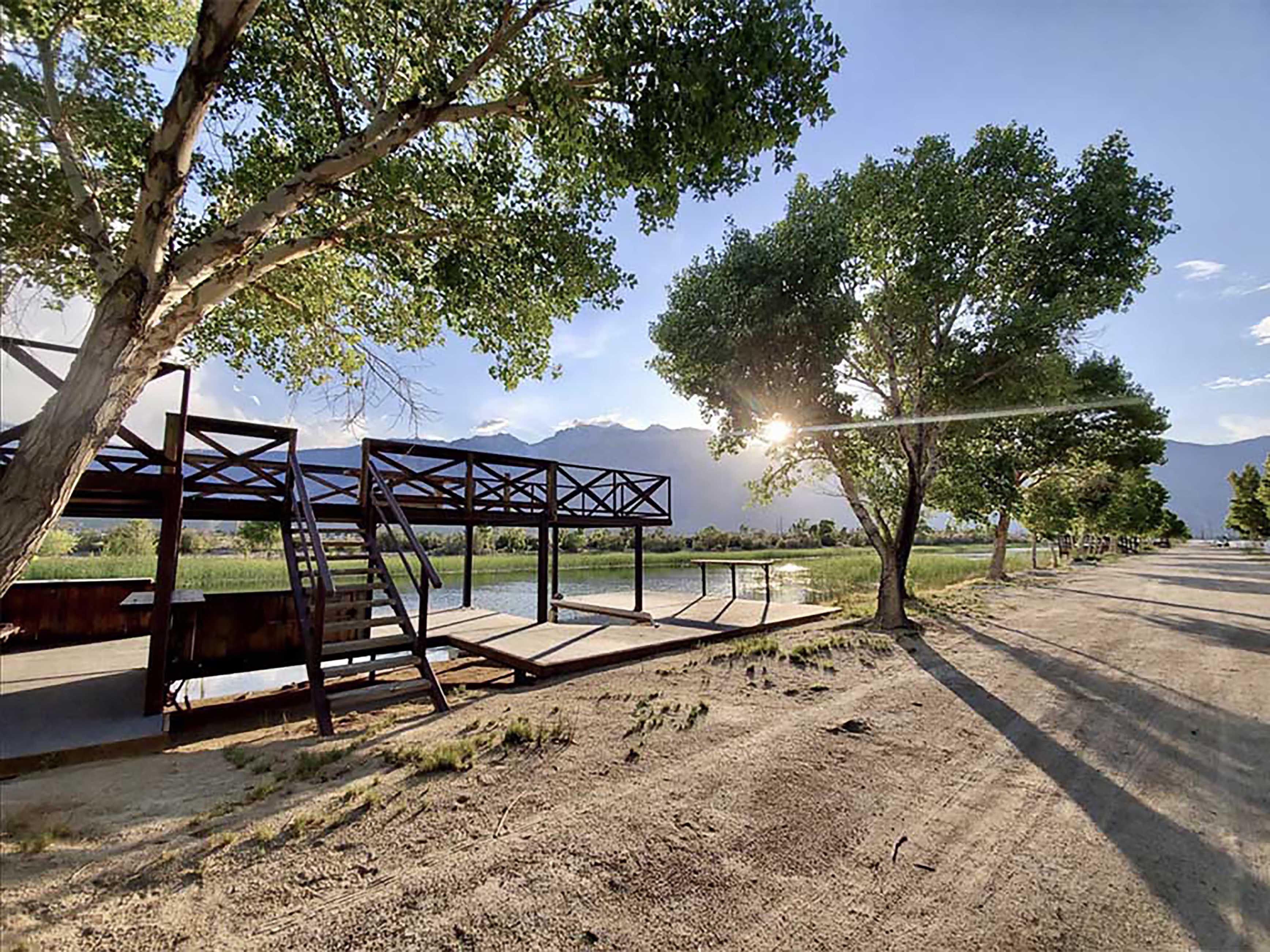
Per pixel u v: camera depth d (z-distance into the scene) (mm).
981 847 2799
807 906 2322
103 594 7828
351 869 2508
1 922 2037
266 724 5574
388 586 5945
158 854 2576
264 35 4922
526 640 7613
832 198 9258
